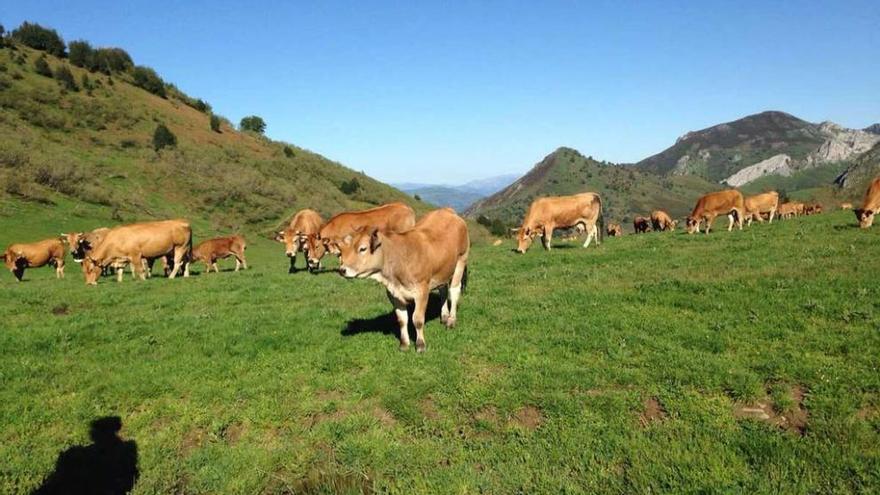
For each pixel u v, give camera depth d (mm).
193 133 91125
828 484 5418
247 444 7191
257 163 87312
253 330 11352
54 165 53312
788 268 13281
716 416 6887
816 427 6375
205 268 34125
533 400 7590
